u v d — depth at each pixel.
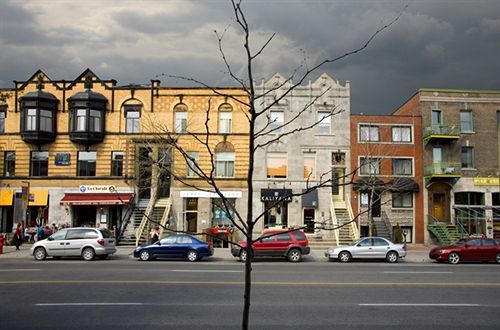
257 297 13.56
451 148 37.19
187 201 35.88
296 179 35.47
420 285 15.98
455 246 25.06
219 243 33.50
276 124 35.88
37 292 14.11
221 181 35.38
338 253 25.31
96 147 36.16
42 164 36.41
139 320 10.65
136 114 36.47
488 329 10.09
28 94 35.62
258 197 35.38
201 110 36.12
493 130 37.66
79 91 36.62
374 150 36.09
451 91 37.72
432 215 36.44
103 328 9.95
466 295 14.11
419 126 37.28
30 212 35.81
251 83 4.60
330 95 36.31
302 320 10.82
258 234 34.72
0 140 36.47
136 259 25.72
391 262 25.23
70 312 11.41
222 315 11.21
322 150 35.91
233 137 35.75
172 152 33.41
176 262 24.00
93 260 24.95
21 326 10.05
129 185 35.50
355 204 35.50
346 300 13.23
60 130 36.44
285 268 21.39
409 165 36.97
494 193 37.06
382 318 11.05
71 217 35.59
